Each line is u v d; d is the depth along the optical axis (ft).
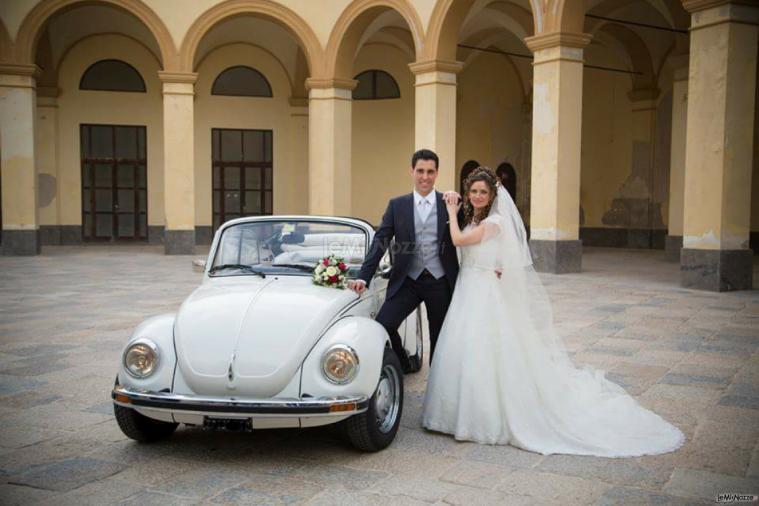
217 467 12.83
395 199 16.37
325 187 60.80
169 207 59.52
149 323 13.84
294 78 75.41
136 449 13.78
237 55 74.54
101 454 13.48
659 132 67.26
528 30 61.31
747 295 33.83
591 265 49.78
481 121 75.56
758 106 60.08
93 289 37.45
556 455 13.41
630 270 45.80
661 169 67.21
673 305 30.86
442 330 15.11
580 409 15.03
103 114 71.46
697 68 34.88
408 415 16.16
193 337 13.12
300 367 12.71
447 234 15.94
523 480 12.19
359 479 12.26
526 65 76.13
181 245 59.82
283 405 12.17
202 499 11.43
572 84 42.45
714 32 33.99
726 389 17.76
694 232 35.83
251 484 12.04
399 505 11.18
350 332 13.17
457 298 15.11
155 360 13.01
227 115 74.95
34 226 57.72
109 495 11.56
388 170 75.36
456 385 14.53
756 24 34.12
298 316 13.44
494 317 14.42
